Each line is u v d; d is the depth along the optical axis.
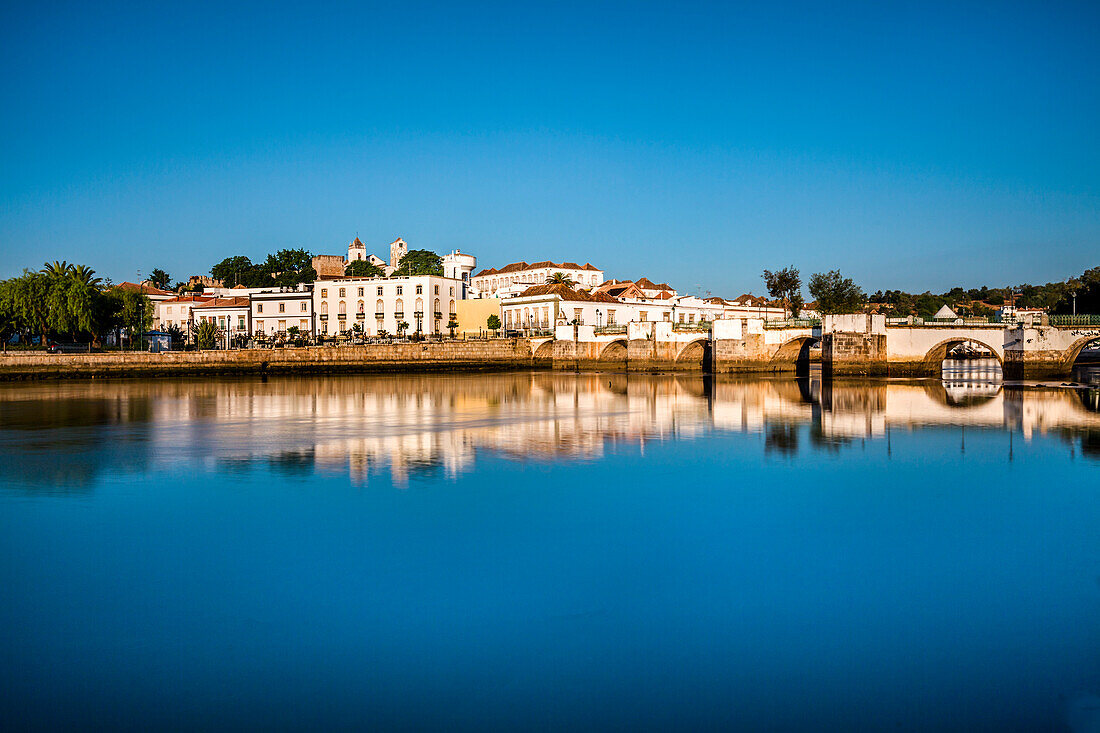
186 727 11.23
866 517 22.08
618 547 19.14
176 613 15.10
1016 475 28.31
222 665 13.04
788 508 23.09
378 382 86.81
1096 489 25.86
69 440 37.81
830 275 136.62
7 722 11.32
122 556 18.56
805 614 15.02
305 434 39.72
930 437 38.03
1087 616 14.96
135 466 30.41
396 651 13.52
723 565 17.81
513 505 23.42
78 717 11.48
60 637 14.08
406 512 22.59
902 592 16.17
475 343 112.56
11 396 66.50
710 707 11.71
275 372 100.00
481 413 50.38
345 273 198.25
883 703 11.81
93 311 98.31
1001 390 66.00
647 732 11.05
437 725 11.24
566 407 54.47
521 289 157.50
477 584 16.59
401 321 142.25
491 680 12.50
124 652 13.52
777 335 93.62
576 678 12.59
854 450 34.06
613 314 139.25
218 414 50.16
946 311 93.62
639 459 31.78
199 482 27.17
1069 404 53.81
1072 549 19.12
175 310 154.50
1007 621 14.71
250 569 17.61
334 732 11.10
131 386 80.44
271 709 11.70
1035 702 11.84
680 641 13.86
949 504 23.70
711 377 91.50
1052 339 77.62
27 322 96.88
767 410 51.22
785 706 11.75
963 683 12.40
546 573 17.25
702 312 153.25
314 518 21.91
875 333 80.06
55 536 20.23
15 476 28.31
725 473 28.67
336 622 14.68
